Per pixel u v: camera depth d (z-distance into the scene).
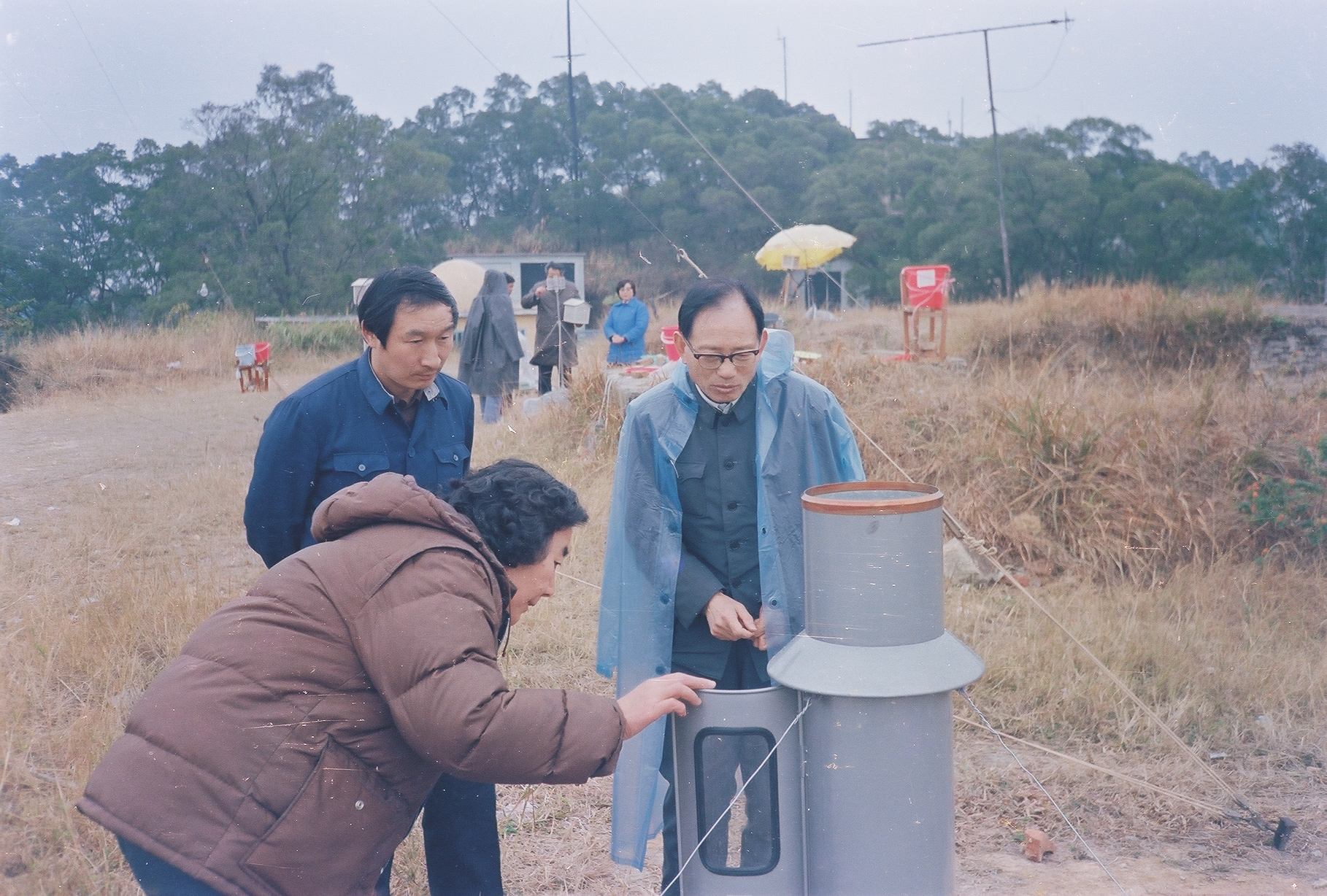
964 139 17.25
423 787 1.60
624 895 2.52
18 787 2.71
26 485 5.66
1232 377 6.64
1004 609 4.43
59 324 7.46
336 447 2.23
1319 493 4.78
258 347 7.67
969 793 2.96
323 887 1.49
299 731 1.46
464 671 1.44
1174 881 2.47
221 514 5.44
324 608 1.49
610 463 6.39
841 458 2.23
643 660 2.20
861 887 1.53
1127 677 3.64
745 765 1.66
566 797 2.99
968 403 6.11
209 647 1.51
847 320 11.70
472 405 2.47
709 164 13.04
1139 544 4.88
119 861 2.50
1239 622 4.14
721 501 2.17
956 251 14.84
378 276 2.20
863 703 1.50
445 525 1.56
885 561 1.52
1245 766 3.07
